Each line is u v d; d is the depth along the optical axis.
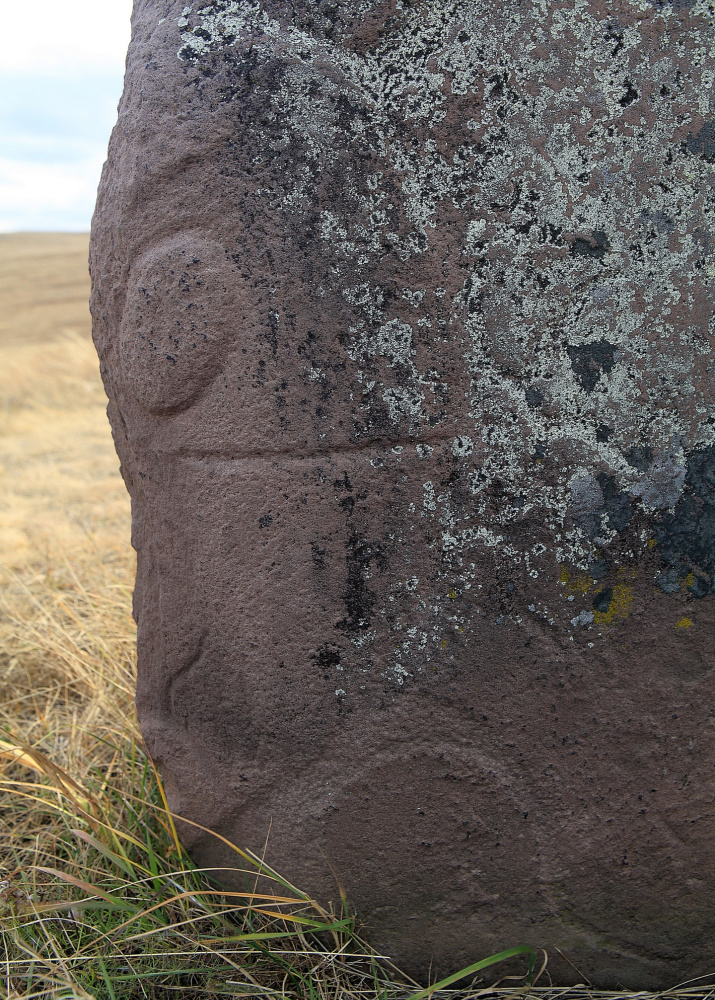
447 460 1.17
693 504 1.18
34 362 8.53
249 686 1.26
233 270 1.17
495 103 1.12
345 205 1.14
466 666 1.20
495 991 1.29
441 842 1.25
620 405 1.16
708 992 1.32
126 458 1.38
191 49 1.17
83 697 2.13
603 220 1.13
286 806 1.28
